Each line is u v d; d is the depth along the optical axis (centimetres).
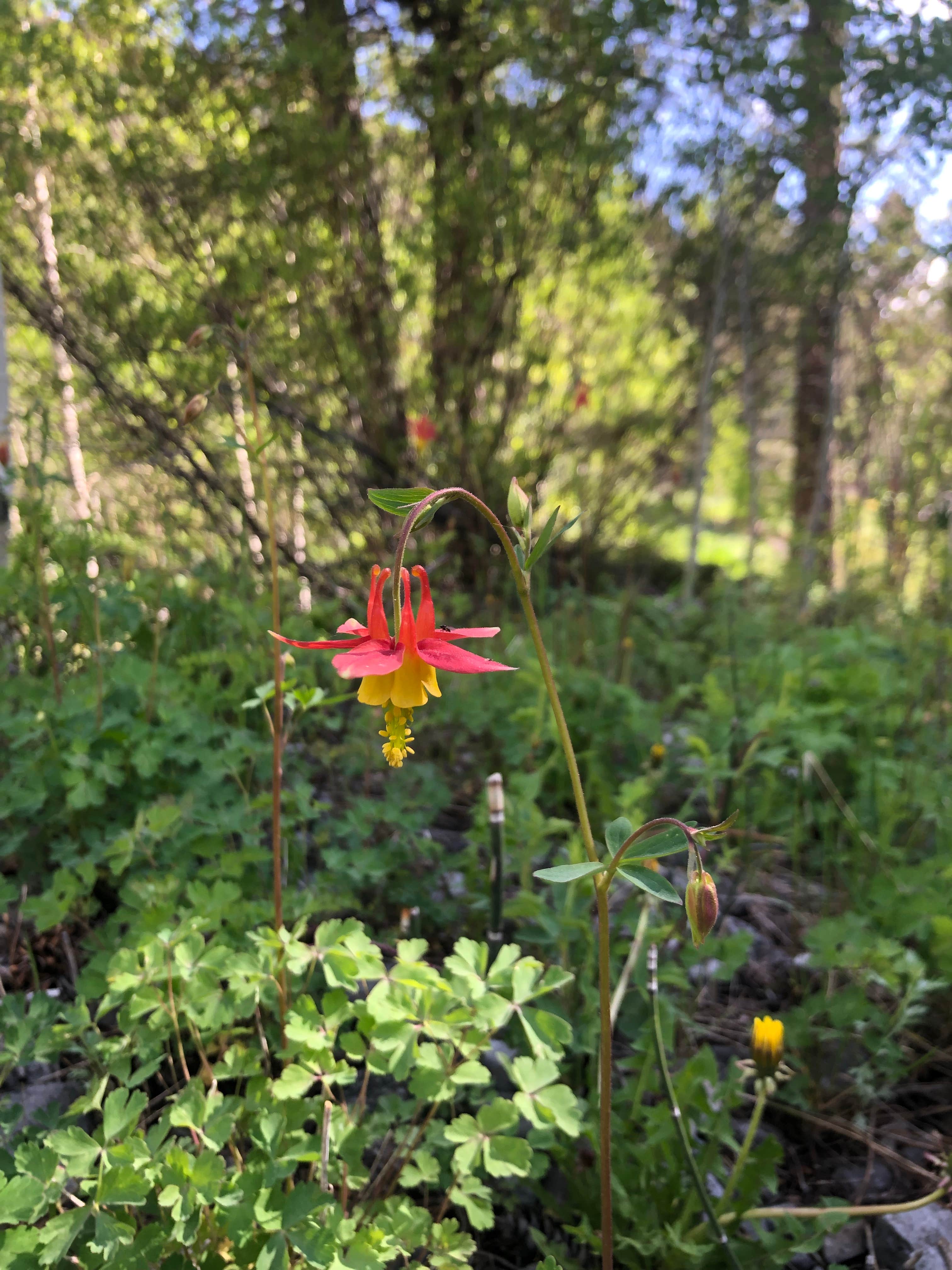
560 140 583
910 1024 260
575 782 150
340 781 364
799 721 353
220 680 365
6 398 442
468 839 299
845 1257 204
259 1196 151
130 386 607
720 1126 200
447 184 596
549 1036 178
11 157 517
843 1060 257
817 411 880
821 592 674
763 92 570
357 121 595
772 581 680
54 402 578
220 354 514
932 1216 205
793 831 334
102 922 270
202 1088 178
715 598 665
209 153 553
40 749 282
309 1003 181
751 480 743
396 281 631
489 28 587
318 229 595
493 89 621
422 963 191
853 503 650
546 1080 179
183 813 261
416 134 626
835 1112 243
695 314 782
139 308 560
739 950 237
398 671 148
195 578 446
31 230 554
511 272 636
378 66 648
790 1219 191
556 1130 212
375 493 147
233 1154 190
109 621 344
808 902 328
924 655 448
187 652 384
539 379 707
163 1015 186
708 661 552
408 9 614
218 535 529
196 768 298
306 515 603
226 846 280
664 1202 192
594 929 273
